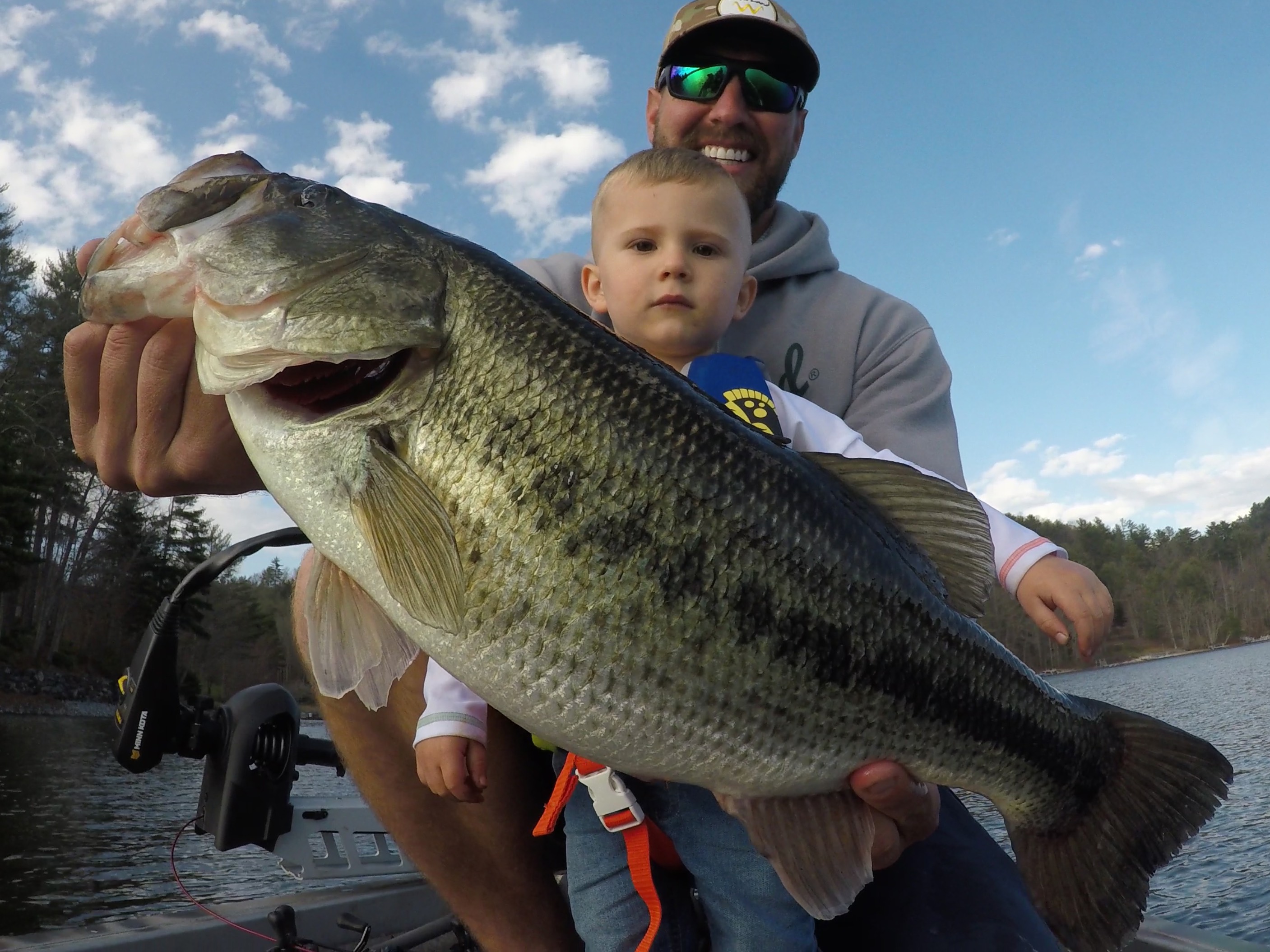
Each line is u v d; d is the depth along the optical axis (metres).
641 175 0.78
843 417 0.96
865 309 0.99
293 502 0.50
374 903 0.86
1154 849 0.58
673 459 0.50
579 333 0.51
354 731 0.71
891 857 0.57
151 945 0.74
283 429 0.50
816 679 0.51
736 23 1.00
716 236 0.77
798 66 1.04
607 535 0.48
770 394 0.77
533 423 0.48
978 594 0.58
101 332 0.50
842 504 0.55
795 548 0.51
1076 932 0.58
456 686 0.64
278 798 0.82
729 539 0.50
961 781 0.56
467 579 0.47
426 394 0.49
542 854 0.75
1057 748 0.59
